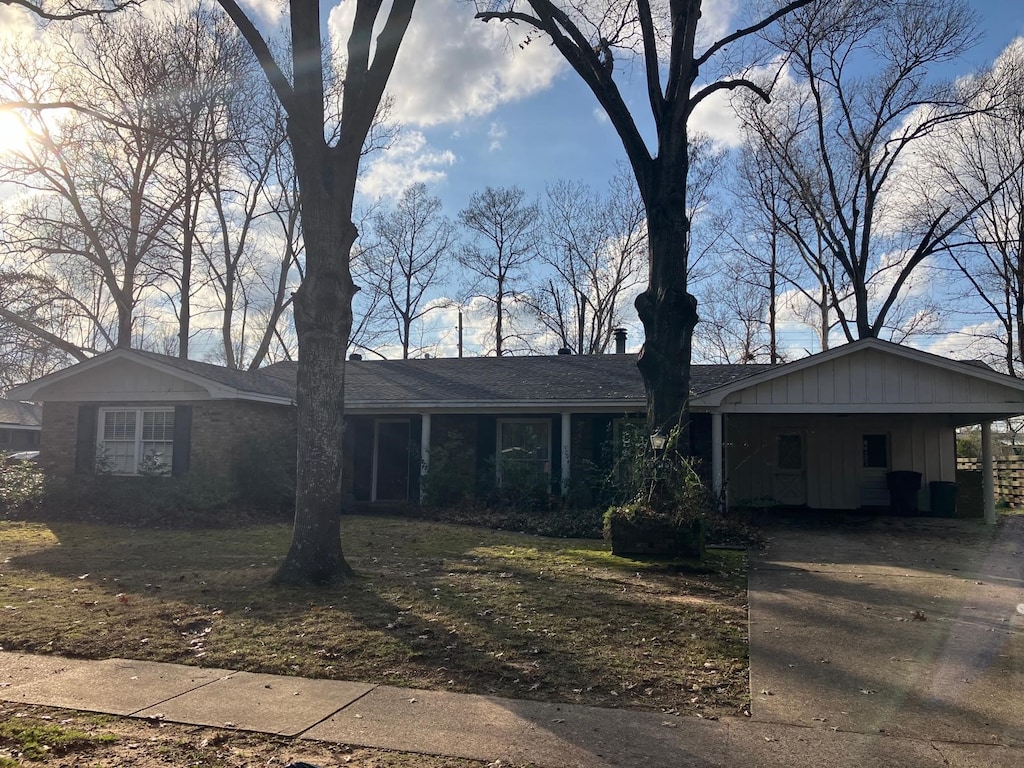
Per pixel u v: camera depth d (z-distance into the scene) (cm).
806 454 1975
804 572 1001
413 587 841
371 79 887
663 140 1255
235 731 465
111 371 1741
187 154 2344
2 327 2434
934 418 1919
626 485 1271
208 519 1465
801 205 2831
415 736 457
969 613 768
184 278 2752
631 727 473
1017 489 2211
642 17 1295
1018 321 2645
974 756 432
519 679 560
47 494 1577
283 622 697
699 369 1967
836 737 459
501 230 4112
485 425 1856
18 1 1109
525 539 1295
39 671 580
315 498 859
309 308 870
